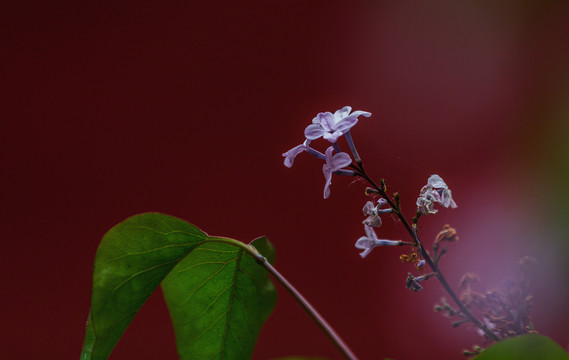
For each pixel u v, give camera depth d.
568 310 0.68
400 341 0.97
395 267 0.99
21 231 0.99
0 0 0.99
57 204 1.00
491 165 1.02
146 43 1.02
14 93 0.99
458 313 0.34
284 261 1.01
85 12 1.00
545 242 0.83
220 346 0.36
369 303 1.00
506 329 0.33
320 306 1.00
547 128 1.02
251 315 0.36
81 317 0.99
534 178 0.99
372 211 0.32
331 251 1.01
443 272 0.74
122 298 0.33
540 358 0.30
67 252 0.99
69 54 1.00
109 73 1.01
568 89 1.01
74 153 1.01
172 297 0.35
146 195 1.01
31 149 1.00
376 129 1.02
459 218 0.95
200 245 0.34
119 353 0.97
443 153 1.02
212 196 1.02
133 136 1.02
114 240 0.33
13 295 0.98
